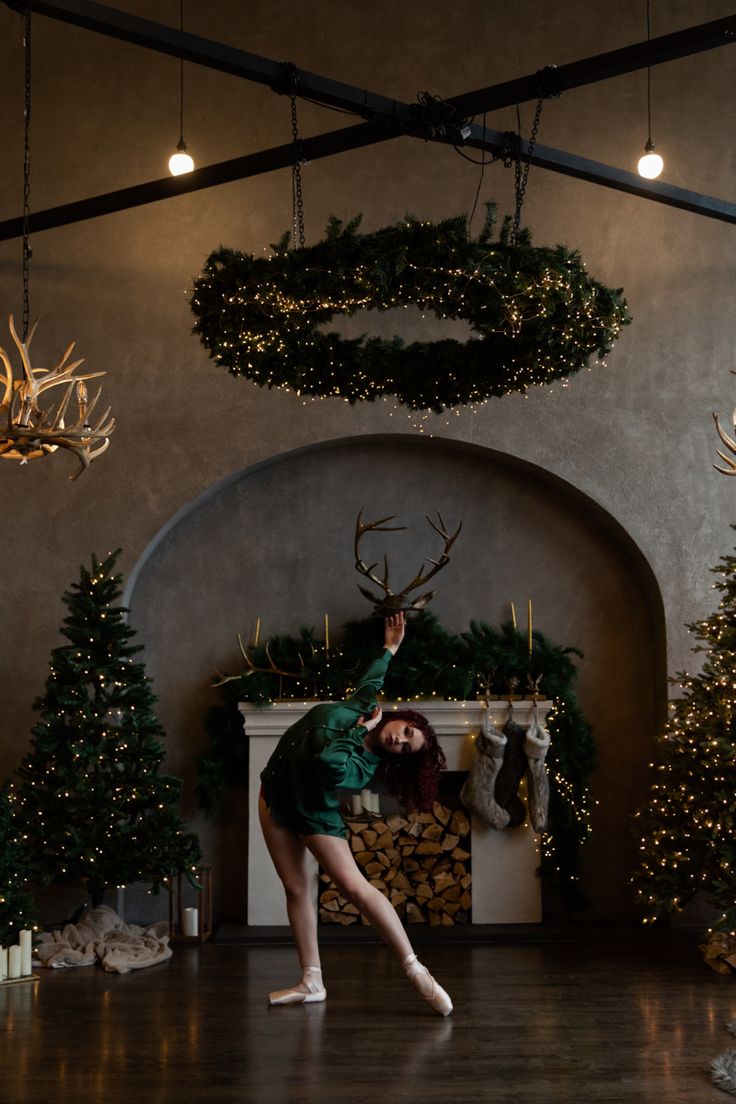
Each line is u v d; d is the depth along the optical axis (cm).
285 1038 443
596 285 434
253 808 718
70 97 775
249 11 772
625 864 759
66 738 674
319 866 730
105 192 771
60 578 752
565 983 549
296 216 766
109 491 759
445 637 748
